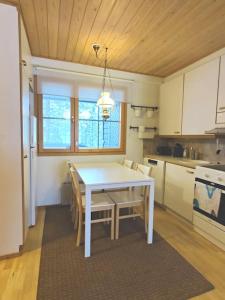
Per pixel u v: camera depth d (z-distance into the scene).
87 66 3.36
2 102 1.79
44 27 2.19
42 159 3.26
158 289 1.55
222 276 1.71
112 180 2.12
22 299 1.44
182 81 3.21
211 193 2.23
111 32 2.28
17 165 1.88
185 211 2.74
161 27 2.15
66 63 3.23
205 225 2.33
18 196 1.91
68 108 3.37
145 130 3.87
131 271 1.75
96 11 1.88
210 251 2.08
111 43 2.56
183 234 2.43
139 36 2.36
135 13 1.90
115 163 3.30
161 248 2.12
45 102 3.23
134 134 3.82
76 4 1.79
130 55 2.95
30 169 2.45
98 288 1.55
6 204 1.87
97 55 2.97
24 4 1.79
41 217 2.89
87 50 2.80
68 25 2.14
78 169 2.72
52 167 3.32
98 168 2.81
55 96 3.27
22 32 2.01
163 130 3.73
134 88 3.76
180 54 2.89
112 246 2.14
